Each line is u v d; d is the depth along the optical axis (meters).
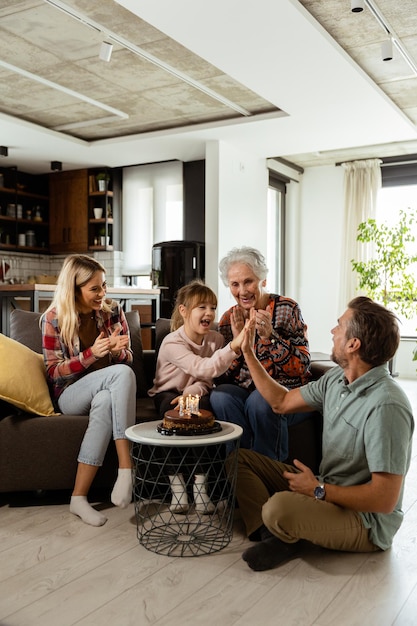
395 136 6.51
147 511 2.36
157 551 2.11
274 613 1.69
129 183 7.91
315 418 2.78
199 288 2.76
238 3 3.63
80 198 7.98
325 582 1.88
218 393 2.56
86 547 2.16
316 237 8.47
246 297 2.74
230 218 6.84
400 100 5.66
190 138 6.57
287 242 8.54
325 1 3.83
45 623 1.64
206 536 2.26
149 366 3.32
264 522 1.99
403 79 5.16
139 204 7.85
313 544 2.17
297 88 5.08
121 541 2.21
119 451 2.46
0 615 1.68
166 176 7.63
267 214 7.64
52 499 2.68
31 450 2.58
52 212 8.22
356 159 8.09
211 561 2.04
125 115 6.07
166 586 1.86
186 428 2.17
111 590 1.83
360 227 7.45
